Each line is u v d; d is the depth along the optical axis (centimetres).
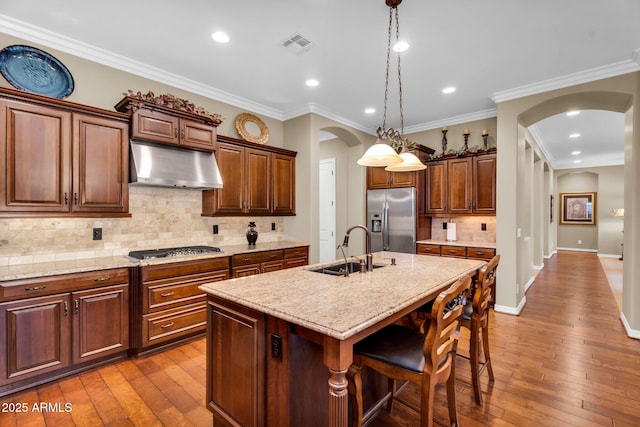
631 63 307
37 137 239
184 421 194
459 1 224
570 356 278
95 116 268
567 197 1021
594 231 974
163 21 249
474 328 211
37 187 239
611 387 230
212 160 348
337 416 125
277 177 426
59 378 238
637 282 316
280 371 148
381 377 204
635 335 315
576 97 348
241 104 416
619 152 764
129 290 268
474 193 450
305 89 383
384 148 236
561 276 618
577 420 194
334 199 596
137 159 285
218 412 178
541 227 692
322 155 617
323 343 131
